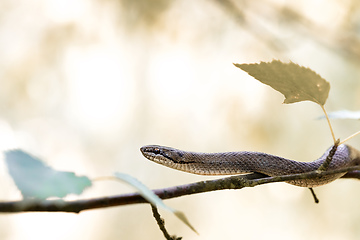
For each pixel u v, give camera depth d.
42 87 12.20
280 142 11.45
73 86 12.30
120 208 14.02
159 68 11.98
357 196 13.75
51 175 1.83
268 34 11.34
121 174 2.13
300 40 11.87
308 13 11.83
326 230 13.72
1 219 13.17
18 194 1.95
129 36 11.48
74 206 2.44
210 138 11.77
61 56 11.94
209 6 11.41
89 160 13.07
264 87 11.46
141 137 12.70
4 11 11.90
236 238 13.76
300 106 11.71
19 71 12.01
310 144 11.73
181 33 11.50
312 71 2.79
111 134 13.15
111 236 13.68
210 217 13.97
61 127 12.73
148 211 14.02
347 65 12.55
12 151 1.84
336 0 11.71
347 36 11.70
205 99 11.80
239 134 11.46
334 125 12.18
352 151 4.95
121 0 11.30
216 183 3.10
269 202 14.02
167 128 12.45
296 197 13.89
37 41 11.88
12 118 12.23
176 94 12.08
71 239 13.44
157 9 11.23
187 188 3.04
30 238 13.24
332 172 3.12
